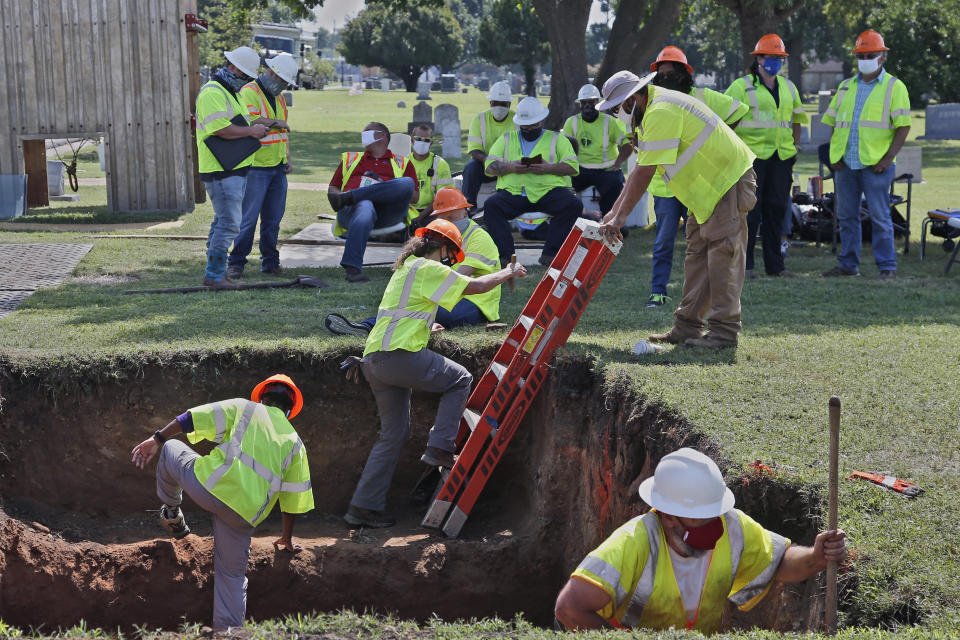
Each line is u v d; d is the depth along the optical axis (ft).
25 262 48.93
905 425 23.25
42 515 29.71
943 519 18.28
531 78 248.11
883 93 43.70
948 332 32.63
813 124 97.19
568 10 109.09
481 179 55.83
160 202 73.20
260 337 32.65
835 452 14.67
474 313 34.53
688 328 31.14
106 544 29.07
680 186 28.45
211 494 23.62
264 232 46.39
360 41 309.22
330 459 32.27
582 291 27.58
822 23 264.52
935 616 15.24
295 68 45.03
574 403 29.04
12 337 32.68
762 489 20.18
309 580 27.55
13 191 68.85
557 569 28.94
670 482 14.43
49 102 71.87
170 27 71.20
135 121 72.23
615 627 14.97
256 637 15.02
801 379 26.86
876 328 33.40
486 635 14.65
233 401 24.41
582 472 28.48
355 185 46.39
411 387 28.81
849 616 15.88
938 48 174.81
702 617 14.99
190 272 47.55
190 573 28.07
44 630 26.78
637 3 107.24
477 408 29.76
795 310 37.01
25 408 29.78
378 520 30.25
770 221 45.19
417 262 28.17
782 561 15.35
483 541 29.30
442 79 394.11
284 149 45.73
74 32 71.31
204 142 41.09
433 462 29.09
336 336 32.91
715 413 23.82
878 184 44.68
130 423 30.66
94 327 34.27
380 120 204.64
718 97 40.14
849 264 46.21
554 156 47.55
